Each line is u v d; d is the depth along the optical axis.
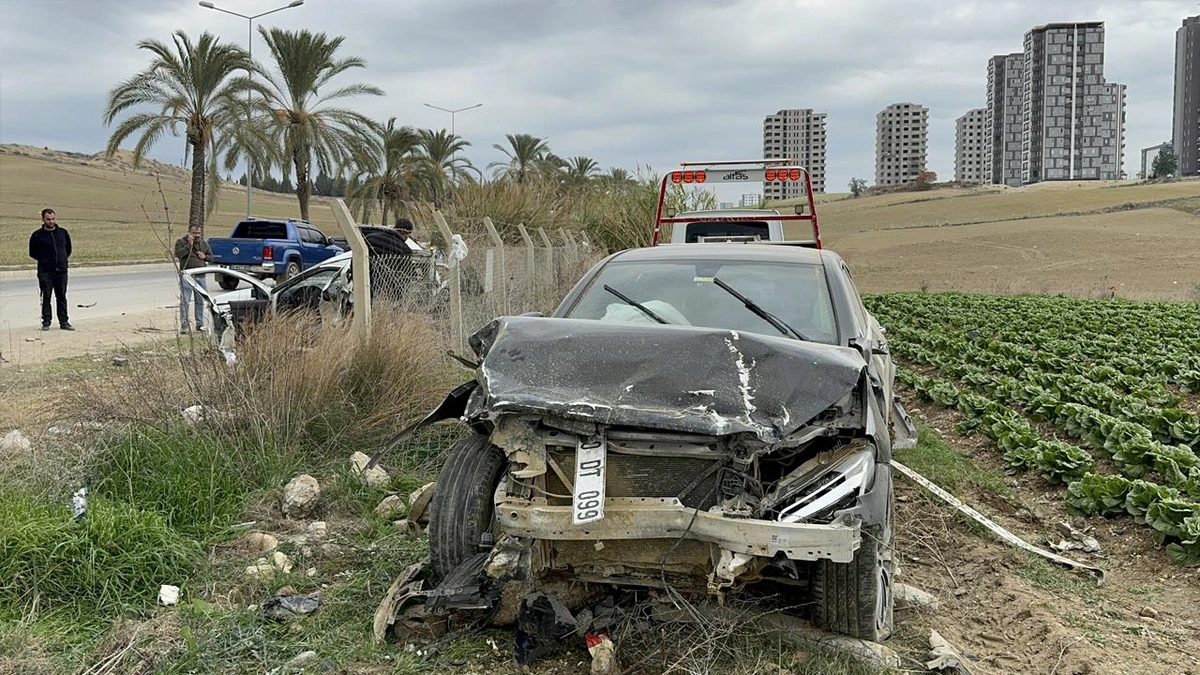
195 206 29.84
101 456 5.79
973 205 111.44
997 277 48.81
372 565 4.93
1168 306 25.39
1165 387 12.35
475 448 4.62
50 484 5.37
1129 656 4.41
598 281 5.53
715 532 3.68
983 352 14.63
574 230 21.59
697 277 5.39
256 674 3.80
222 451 6.07
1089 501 6.89
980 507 7.04
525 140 44.66
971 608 4.94
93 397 6.55
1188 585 5.52
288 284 10.73
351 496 5.97
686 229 13.74
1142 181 149.00
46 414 7.28
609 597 4.38
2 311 17.50
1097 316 21.75
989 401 10.30
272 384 6.74
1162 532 6.02
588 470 3.78
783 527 3.61
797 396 3.84
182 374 6.84
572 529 3.77
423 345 8.16
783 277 5.36
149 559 4.59
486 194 20.47
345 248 29.52
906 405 11.77
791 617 4.34
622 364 3.97
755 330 4.89
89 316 16.72
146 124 28.73
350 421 6.96
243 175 33.84
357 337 7.62
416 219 20.16
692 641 4.08
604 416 3.75
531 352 4.09
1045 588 5.33
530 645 3.99
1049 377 11.77
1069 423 9.29
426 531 4.96
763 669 3.94
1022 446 8.41
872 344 5.06
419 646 4.10
